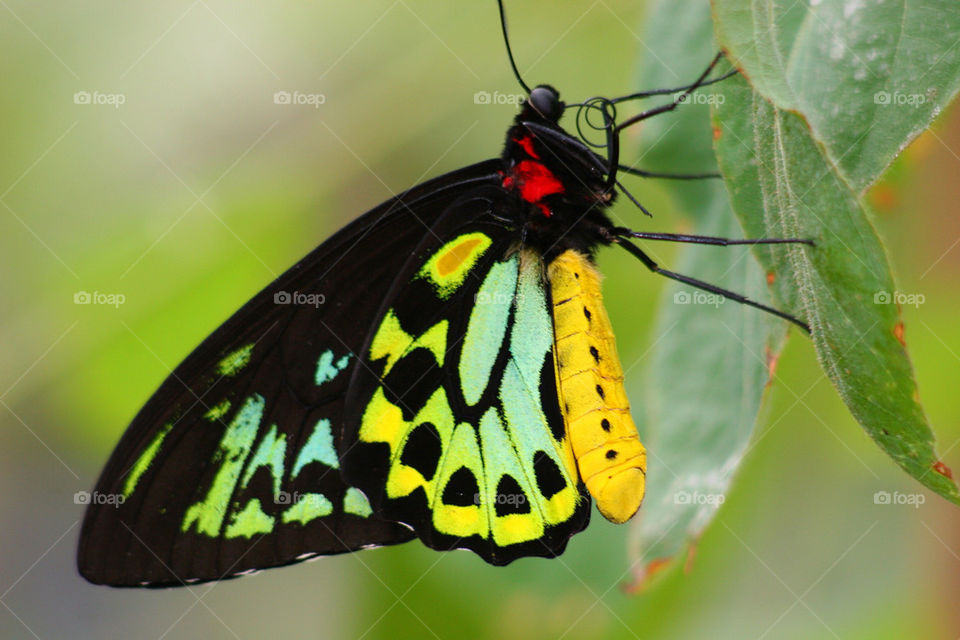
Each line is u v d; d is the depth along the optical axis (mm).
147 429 469
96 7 505
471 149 506
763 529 506
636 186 505
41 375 515
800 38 428
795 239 433
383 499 483
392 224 483
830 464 504
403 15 500
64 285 512
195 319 515
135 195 510
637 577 478
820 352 436
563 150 482
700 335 477
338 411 481
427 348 483
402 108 502
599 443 474
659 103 480
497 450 485
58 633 577
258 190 509
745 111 434
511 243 484
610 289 507
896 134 427
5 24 503
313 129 504
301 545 481
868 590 503
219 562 476
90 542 469
